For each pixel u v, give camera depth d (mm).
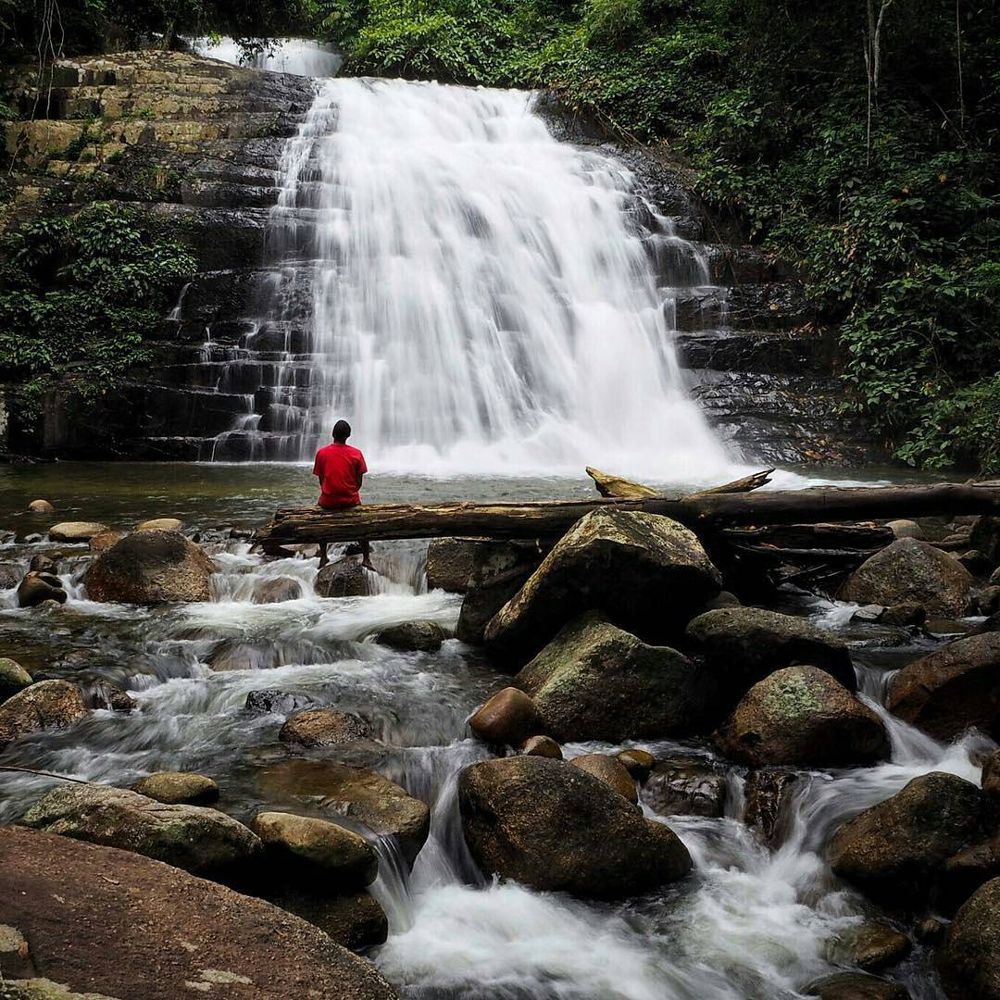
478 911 4637
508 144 25469
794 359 20141
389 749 5797
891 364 18891
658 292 21172
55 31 26516
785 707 5793
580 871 4719
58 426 17625
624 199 23000
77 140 22547
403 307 19797
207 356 18672
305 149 23078
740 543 8266
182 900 3621
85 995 2910
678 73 26797
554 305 20516
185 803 4852
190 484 14617
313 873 4305
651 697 6203
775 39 24500
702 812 5422
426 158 23281
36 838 3926
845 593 8594
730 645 6434
